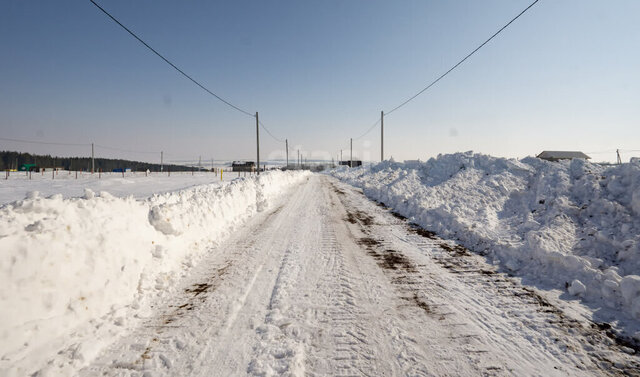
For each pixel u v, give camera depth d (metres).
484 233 6.25
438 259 5.35
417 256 5.53
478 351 2.69
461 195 9.33
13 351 2.24
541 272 4.42
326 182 28.47
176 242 5.00
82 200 3.54
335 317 3.29
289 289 4.02
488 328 3.06
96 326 2.91
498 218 7.36
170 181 29.34
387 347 2.75
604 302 3.45
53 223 2.81
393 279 4.40
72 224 3.04
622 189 5.72
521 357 2.60
